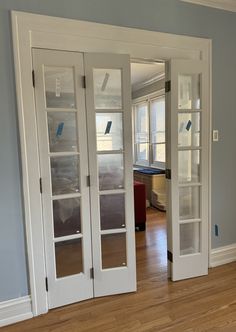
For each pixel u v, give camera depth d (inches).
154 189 207.8
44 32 79.5
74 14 82.7
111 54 86.4
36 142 81.0
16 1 75.7
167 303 88.1
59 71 83.7
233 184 114.7
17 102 77.8
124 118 89.8
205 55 102.6
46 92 82.7
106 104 89.1
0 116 76.9
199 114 102.0
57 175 86.0
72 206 88.5
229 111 110.7
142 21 92.0
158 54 95.5
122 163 91.9
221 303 87.4
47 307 85.8
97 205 89.7
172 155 98.0
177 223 100.7
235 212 116.3
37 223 82.7
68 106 85.5
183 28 98.9
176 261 101.3
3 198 79.1
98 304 88.7
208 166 104.6
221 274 106.3
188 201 105.6
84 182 87.9
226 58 107.9
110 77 88.5
